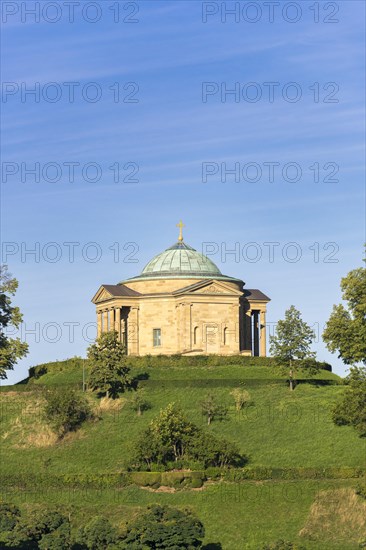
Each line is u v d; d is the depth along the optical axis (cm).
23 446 19275
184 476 17650
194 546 15600
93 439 19288
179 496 17425
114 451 18825
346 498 17075
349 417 18900
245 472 17725
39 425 19788
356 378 19500
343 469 17650
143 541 15475
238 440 18988
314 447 18588
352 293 19962
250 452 18612
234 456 18112
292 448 18625
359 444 18512
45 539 15762
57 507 17050
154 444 18100
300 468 17712
